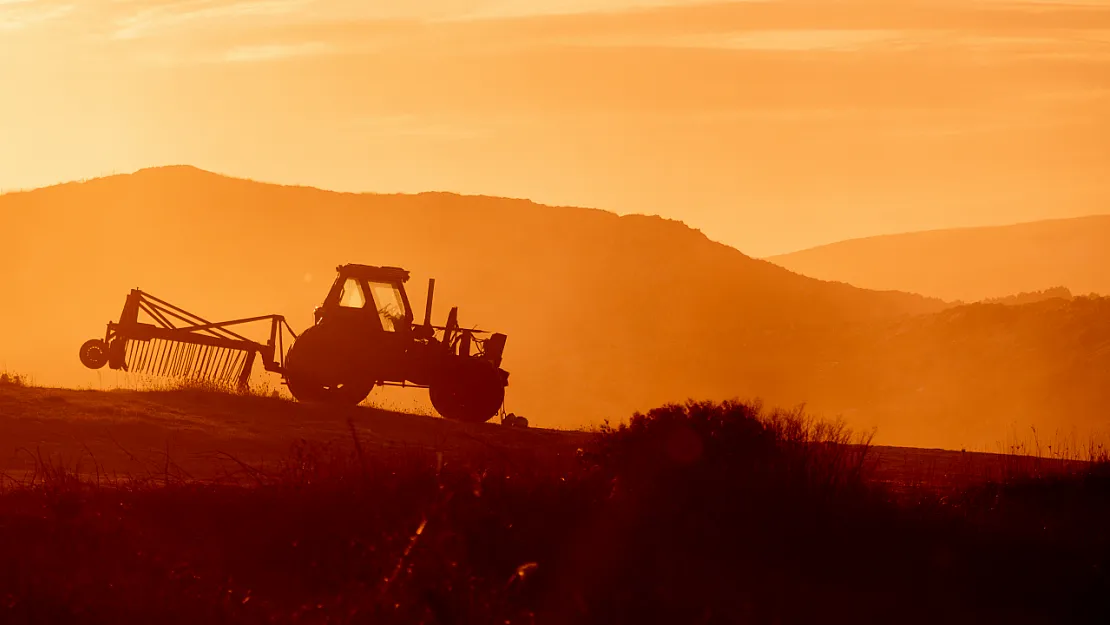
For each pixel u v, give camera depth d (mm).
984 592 48188
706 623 40406
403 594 38656
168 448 77188
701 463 56281
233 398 98812
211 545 47438
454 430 97812
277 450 81375
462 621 37156
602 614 40719
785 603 43656
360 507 50781
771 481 54656
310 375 114625
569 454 67250
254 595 41125
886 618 44062
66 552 44312
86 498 52750
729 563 47562
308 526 49594
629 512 50219
